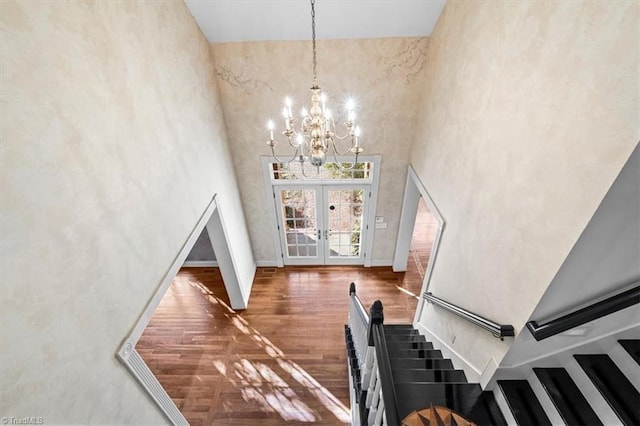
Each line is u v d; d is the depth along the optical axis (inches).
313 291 196.7
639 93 40.9
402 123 159.5
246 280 190.5
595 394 66.3
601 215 49.1
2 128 46.5
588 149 49.8
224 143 156.6
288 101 87.6
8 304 45.9
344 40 136.3
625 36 42.6
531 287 65.5
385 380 58.0
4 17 47.3
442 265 122.0
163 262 93.4
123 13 77.4
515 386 80.2
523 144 68.1
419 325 153.4
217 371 148.6
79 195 61.1
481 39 88.0
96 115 66.9
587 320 58.7
